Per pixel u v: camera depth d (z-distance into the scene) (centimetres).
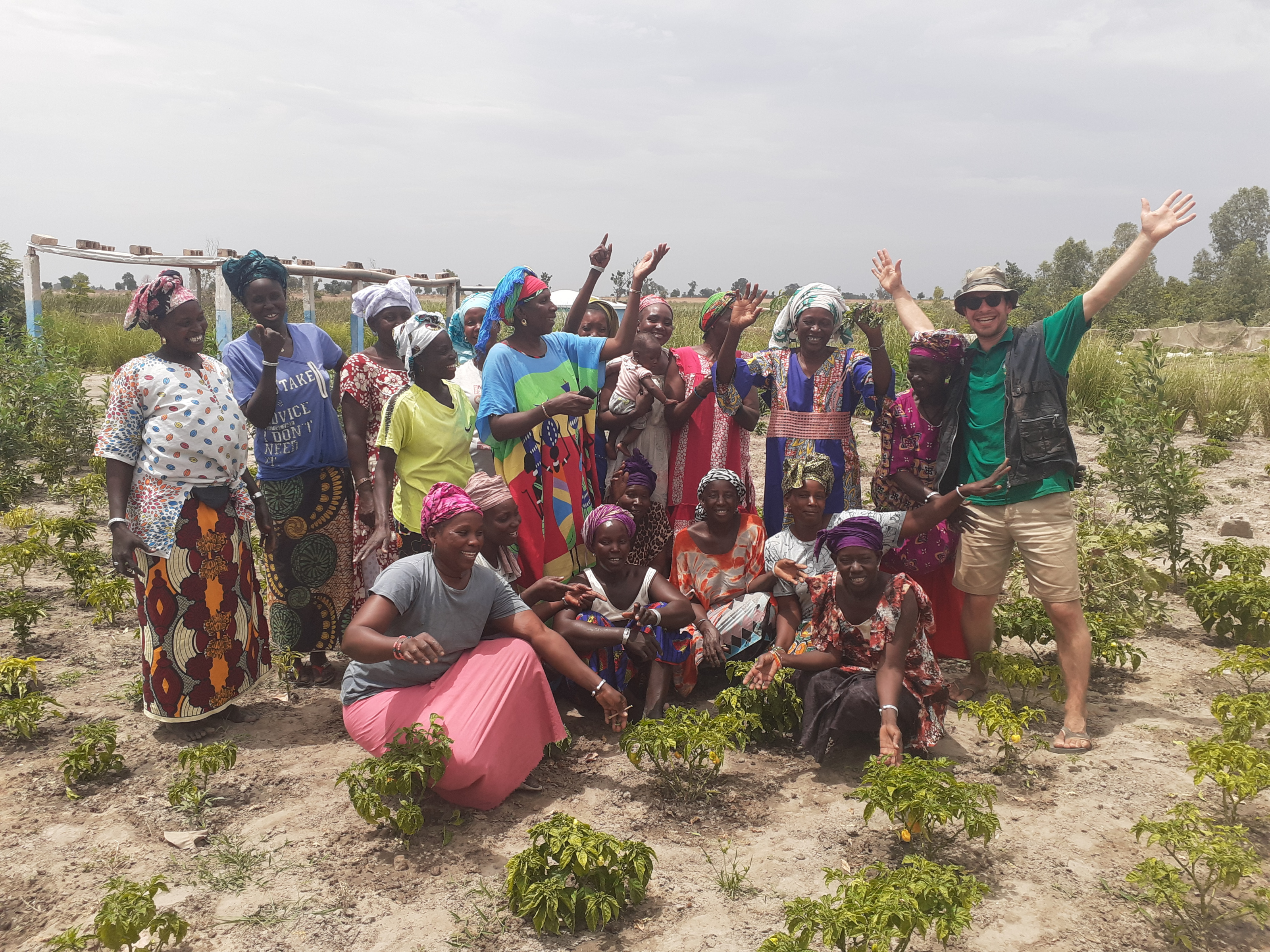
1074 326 462
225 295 1251
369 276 1355
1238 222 12581
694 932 323
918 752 443
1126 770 440
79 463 1153
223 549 475
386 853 373
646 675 510
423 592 420
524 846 378
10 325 1384
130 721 494
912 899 296
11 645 596
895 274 551
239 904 337
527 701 416
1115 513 812
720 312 592
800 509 508
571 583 513
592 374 562
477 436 532
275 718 505
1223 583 618
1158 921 328
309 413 525
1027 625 552
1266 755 387
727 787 430
